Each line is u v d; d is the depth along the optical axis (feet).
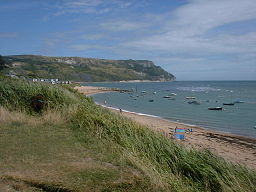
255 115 90.53
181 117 85.35
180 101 149.59
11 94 35.94
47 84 42.83
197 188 16.78
